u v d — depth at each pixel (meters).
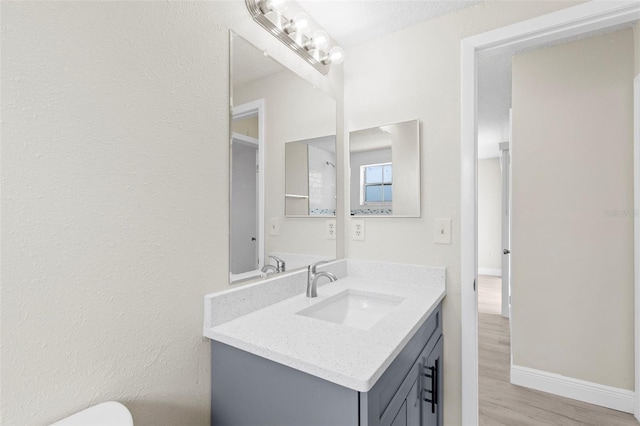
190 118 0.99
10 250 0.62
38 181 0.66
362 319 1.47
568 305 2.05
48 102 0.68
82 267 0.73
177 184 0.95
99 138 0.76
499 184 5.81
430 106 1.59
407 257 1.64
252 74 1.23
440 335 1.49
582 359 2.01
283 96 1.39
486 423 1.82
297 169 1.48
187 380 0.97
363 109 1.79
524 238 2.18
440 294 1.43
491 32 1.44
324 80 1.70
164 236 0.91
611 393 1.92
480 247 6.01
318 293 1.45
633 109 1.85
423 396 1.22
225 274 1.11
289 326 1.04
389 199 1.69
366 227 1.77
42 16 0.67
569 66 2.04
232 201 1.14
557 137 2.07
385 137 1.71
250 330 1.01
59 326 0.69
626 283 1.89
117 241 0.80
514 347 2.22
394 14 1.54
